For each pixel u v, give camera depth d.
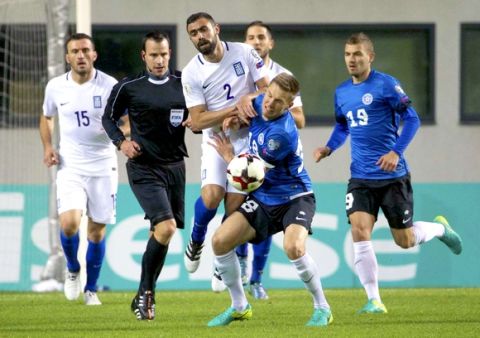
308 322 31.48
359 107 35.47
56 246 51.69
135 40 59.31
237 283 31.38
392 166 34.53
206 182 34.84
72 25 57.12
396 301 41.81
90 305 41.03
